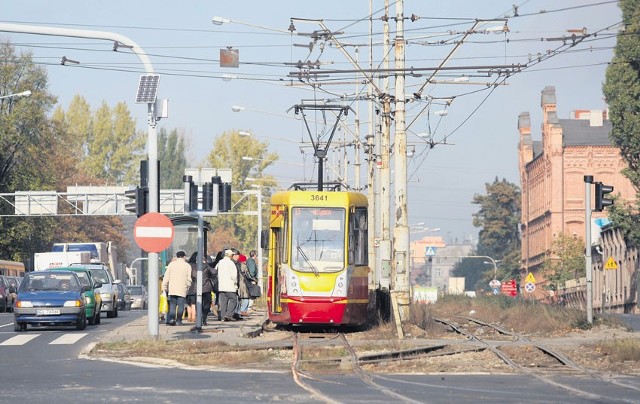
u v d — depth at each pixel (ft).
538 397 134.72
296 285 266.98
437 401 129.59
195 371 171.94
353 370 172.86
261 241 282.97
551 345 219.20
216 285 315.58
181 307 280.31
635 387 147.43
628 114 568.41
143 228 221.66
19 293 287.89
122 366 182.09
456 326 299.79
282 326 291.17
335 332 272.51
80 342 239.91
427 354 198.29
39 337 256.32
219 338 237.86
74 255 541.75
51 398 132.36
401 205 272.31
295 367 174.70
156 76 223.71
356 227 275.18
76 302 284.41
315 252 270.05
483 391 141.90
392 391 140.67
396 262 271.49
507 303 426.10
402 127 273.95
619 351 192.54
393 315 270.67
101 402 127.85
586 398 133.59
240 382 152.66
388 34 341.21
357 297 271.69
